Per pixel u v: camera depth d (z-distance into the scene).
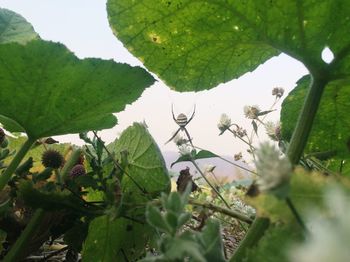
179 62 0.32
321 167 0.33
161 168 0.30
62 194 0.24
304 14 0.26
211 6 0.28
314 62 0.26
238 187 0.42
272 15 0.26
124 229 0.31
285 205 0.14
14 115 0.27
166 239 0.15
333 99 0.31
